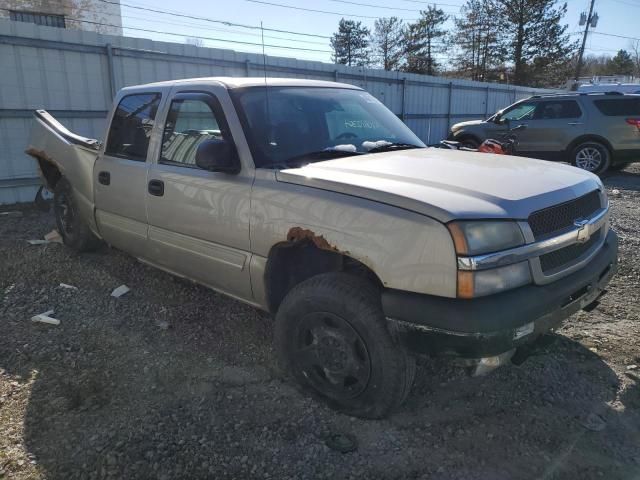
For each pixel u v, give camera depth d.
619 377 3.31
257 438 2.75
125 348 3.71
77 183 5.08
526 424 2.86
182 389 3.21
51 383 3.26
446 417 2.93
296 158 3.33
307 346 3.02
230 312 4.23
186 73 10.75
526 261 2.54
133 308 4.34
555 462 2.57
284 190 3.02
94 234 5.35
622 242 6.19
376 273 2.60
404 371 2.68
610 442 2.72
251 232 3.20
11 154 8.77
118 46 9.67
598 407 3.02
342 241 2.72
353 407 2.88
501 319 2.37
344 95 4.20
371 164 3.15
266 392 3.16
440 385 3.24
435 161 3.27
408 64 55.34
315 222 2.84
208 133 3.58
